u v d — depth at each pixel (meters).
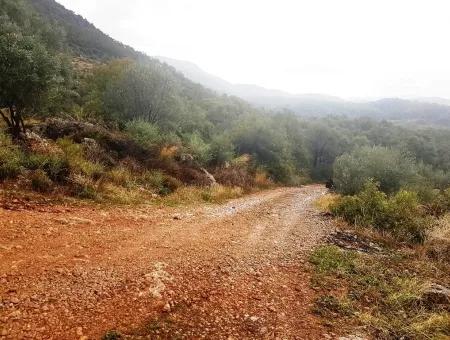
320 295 5.34
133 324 3.75
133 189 11.20
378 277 6.44
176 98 23.38
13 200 7.14
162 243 6.51
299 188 31.92
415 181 24.42
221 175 20.55
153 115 21.89
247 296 4.98
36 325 3.38
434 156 72.19
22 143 10.38
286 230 9.52
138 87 21.17
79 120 15.26
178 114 23.55
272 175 33.06
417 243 9.75
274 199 18.09
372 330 4.49
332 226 10.73
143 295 4.37
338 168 24.02
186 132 25.52
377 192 12.35
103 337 3.43
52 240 5.55
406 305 5.39
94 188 9.51
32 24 26.83
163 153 15.66
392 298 5.48
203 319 4.16
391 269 7.02
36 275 4.28
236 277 5.57
